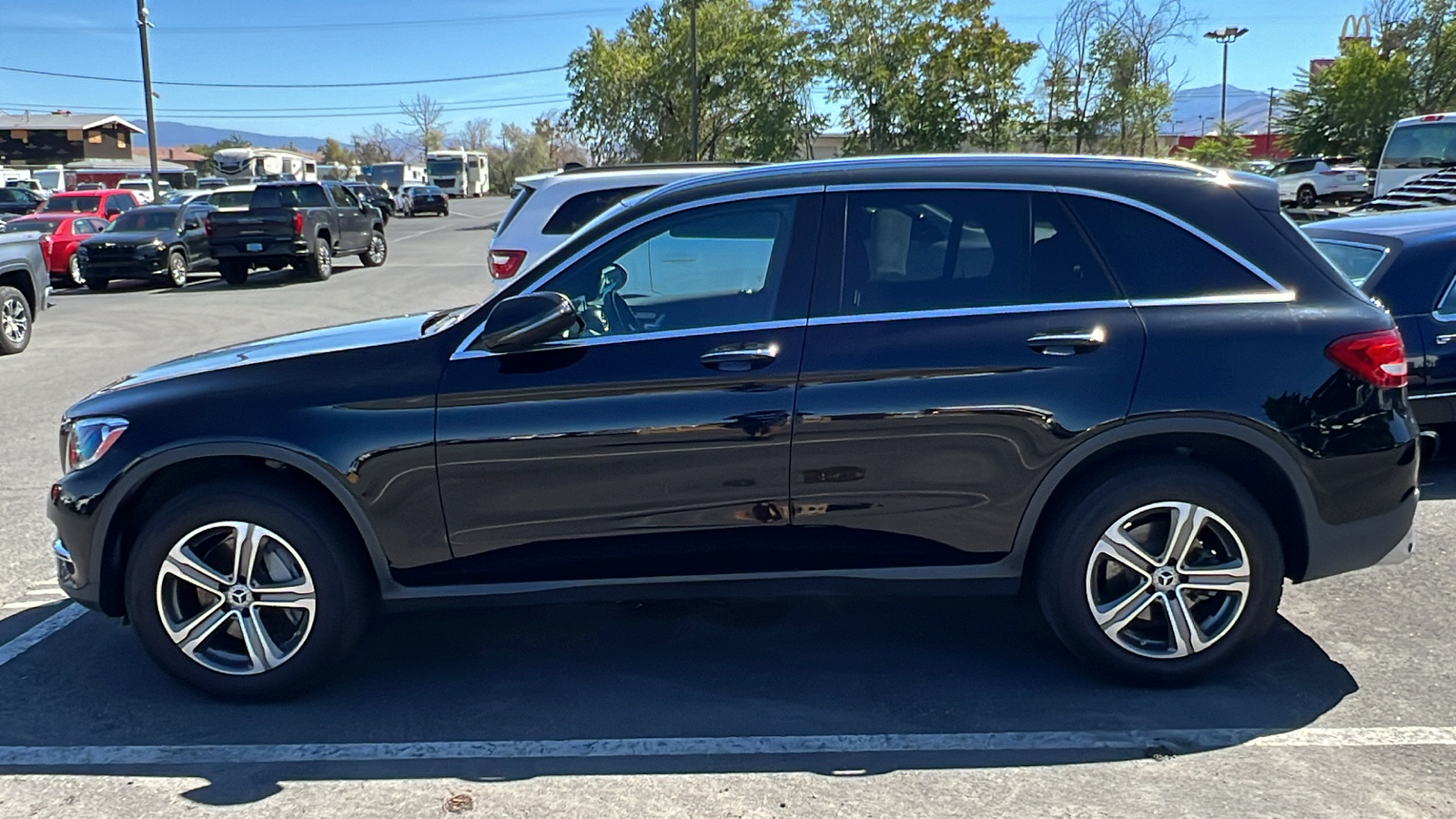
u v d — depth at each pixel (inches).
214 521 153.6
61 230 882.1
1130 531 153.9
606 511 152.9
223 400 153.6
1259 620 154.6
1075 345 149.3
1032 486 150.9
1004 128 1604.3
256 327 605.9
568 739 147.6
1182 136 1920.5
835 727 149.2
